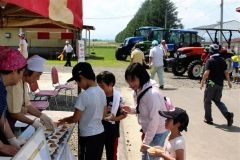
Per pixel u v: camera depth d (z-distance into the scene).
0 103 3.17
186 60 19.91
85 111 4.27
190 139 7.90
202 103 12.23
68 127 4.39
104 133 4.65
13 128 3.87
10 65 3.25
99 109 4.33
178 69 20.34
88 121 4.29
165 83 17.30
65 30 7.16
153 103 4.09
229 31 21.83
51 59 33.53
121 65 27.23
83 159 4.38
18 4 2.59
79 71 4.25
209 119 9.27
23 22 5.96
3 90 3.17
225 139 8.00
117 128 4.99
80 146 4.42
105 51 55.31
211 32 23.05
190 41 24.42
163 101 4.19
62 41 35.09
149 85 4.18
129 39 31.61
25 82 4.15
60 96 11.73
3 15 5.23
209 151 7.14
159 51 15.03
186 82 17.94
